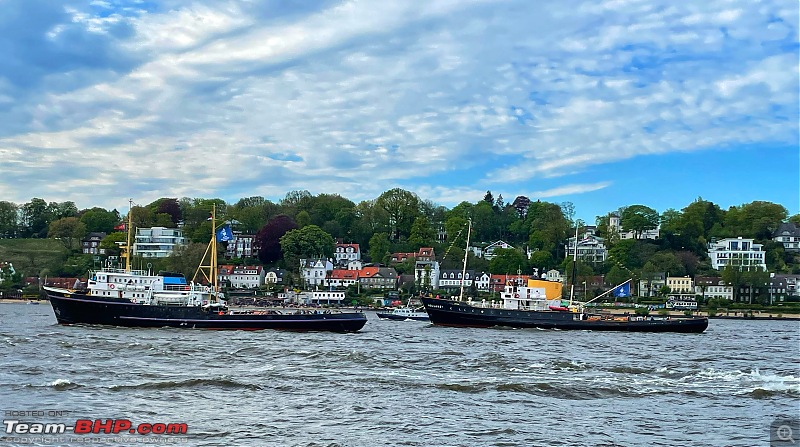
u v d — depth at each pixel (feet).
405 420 172.55
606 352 310.86
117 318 380.58
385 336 369.09
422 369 244.22
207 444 152.76
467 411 182.19
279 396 195.42
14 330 361.30
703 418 180.24
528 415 179.42
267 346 298.97
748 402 198.29
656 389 213.46
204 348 290.15
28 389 198.39
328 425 167.43
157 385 204.23
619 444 157.38
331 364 252.01
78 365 241.14
